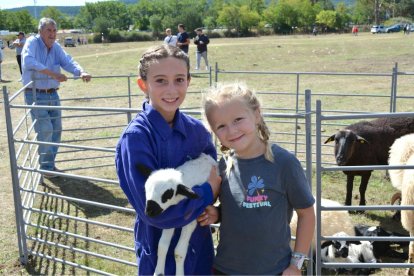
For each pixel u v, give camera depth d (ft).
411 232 17.28
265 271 8.96
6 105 17.10
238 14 305.53
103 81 70.54
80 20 488.02
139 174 8.52
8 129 17.31
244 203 8.90
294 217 17.44
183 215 8.40
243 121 8.83
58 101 27.27
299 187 8.93
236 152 9.28
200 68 84.23
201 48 78.33
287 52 114.32
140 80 9.30
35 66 25.81
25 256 18.08
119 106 50.75
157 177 8.21
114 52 138.41
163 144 8.94
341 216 18.56
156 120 8.93
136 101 53.06
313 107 46.11
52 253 18.80
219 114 8.92
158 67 8.75
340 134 23.86
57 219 22.13
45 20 26.35
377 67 78.07
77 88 63.77
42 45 26.71
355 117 11.90
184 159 9.23
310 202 9.02
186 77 9.09
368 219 22.12
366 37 188.65
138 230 9.43
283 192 8.97
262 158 8.98
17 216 17.81
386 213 22.77
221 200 9.24
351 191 23.66
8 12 452.35
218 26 372.79
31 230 20.99
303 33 308.60
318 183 12.42
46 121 26.58
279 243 9.03
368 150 24.00
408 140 19.51
